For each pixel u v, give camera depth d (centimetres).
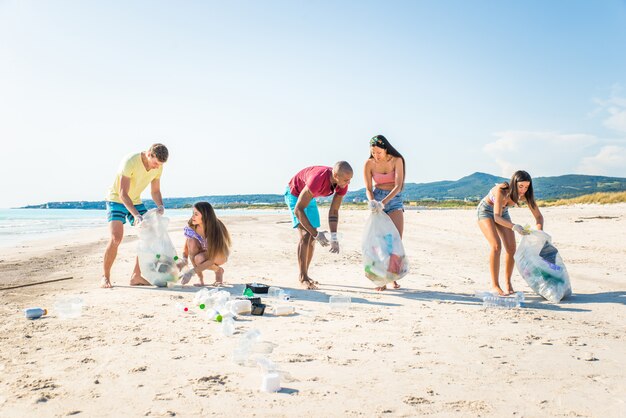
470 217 2083
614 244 1014
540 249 543
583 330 400
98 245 1159
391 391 268
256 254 953
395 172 605
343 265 825
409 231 1498
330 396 260
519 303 502
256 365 309
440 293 572
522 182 532
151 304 493
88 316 439
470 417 236
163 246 598
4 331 386
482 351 342
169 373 293
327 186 543
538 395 264
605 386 277
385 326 411
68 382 278
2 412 238
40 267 782
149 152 588
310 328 403
